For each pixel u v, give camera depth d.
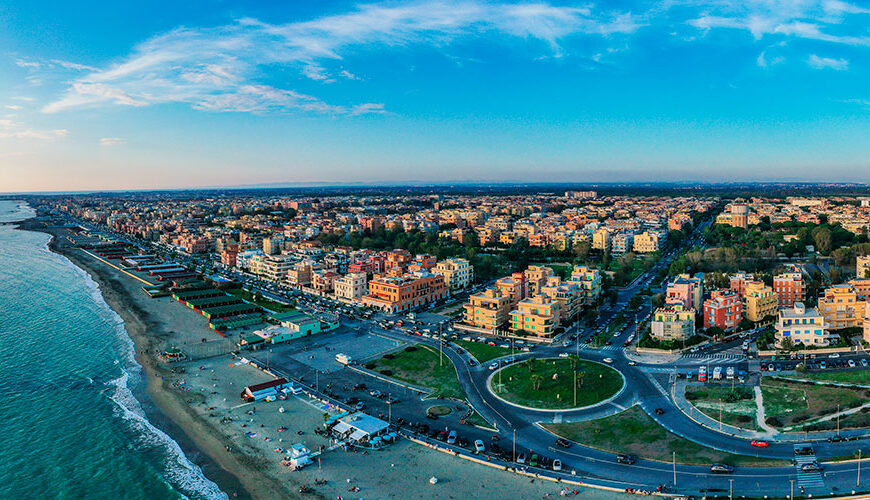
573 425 167.12
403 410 180.50
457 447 156.00
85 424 173.00
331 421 169.88
